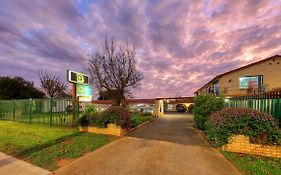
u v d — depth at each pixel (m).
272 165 5.49
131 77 19.52
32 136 8.95
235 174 4.91
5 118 16.64
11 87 34.00
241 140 6.64
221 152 6.72
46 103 13.27
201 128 11.41
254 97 9.72
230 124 6.77
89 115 10.31
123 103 19.64
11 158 6.08
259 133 6.39
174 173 4.96
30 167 5.35
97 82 18.77
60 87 35.00
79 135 9.24
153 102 28.03
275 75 25.08
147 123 16.42
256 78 25.89
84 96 13.30
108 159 5.98
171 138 9.14
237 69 27.05
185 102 47.06
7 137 8.77
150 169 5.22
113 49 20.09
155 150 7.00
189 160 5.94
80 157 6.12
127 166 5.42
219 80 28.53
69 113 12.24
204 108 11.31
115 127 9.39
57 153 6.42
